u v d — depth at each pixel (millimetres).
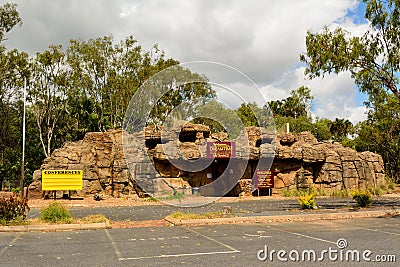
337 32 19609
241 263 7223
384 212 15391
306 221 13703
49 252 8375
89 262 7375
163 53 39719
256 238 10094
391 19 19250
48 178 25000
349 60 19297
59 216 13109
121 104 40125
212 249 8617
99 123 41531
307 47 19875
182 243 9430
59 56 39156
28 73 39531
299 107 62625
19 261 7512
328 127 59031
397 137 45062
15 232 11438
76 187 25391
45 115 43375
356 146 49938
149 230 11828
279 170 31172
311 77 20062
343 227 12070
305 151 31203
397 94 20297
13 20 38094
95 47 38969
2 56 38781
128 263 7270
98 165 27875
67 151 27297
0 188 41469
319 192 29609
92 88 39938
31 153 44062
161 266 7004
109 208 20328
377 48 19719
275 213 15641
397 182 46281
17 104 42531
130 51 39406
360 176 33125
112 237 10453
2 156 42438
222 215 14391
